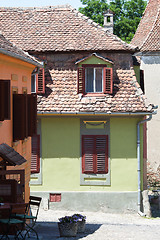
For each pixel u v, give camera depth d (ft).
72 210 91.15
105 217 86.02
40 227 70.28
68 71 94.02
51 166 91.56
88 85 92.73
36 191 91.50
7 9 103.09
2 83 55.26
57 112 89.20
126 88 93.04
